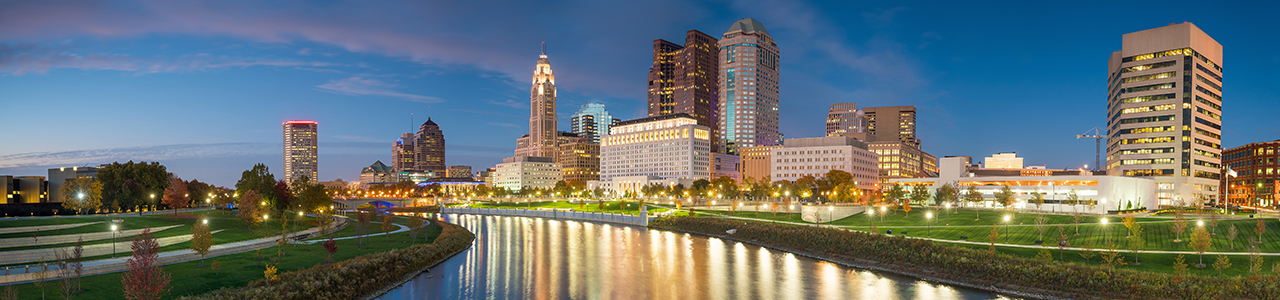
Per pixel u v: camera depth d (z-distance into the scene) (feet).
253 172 493.77
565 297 245.86
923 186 650.43
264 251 288.51
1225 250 277.03
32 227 311.06
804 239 379.14
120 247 273.13
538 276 287.28
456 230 446.60
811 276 290.76
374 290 249.34
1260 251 273.75
